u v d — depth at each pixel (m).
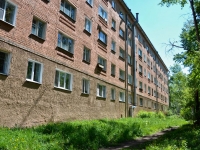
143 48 36.28
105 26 21.91
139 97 31.45
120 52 26.03
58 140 8.19
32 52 11.70
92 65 18.44
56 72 13.90
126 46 27.39
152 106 39.91
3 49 9.94
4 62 10.16
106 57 21.44
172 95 62.72
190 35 17.39
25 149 6.47
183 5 15.27
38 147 6.83
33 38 11.94
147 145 9.23
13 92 10.18
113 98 22.55
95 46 19.31
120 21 26.39
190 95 22.59
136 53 31.88
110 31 23.08
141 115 26.88
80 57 16.66
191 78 17.86
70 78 15.23
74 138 8.66
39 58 12.23
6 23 10.23
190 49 16.59
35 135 8.30
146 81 36.56
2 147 6.25
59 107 13.47
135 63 29.89
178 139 10.30
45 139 8.03
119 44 25.33
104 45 21.27
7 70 10.03
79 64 16.41
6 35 10.20
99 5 20.98
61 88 13.86
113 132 11.34
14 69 10.37
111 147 9.29
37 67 12.24
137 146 9.49
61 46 14.69
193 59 16.88
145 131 14.22
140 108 31.27
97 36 19.92
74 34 16.16
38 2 12.62
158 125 18.73
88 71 17.62
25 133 8.38
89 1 19.25
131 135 12.30
